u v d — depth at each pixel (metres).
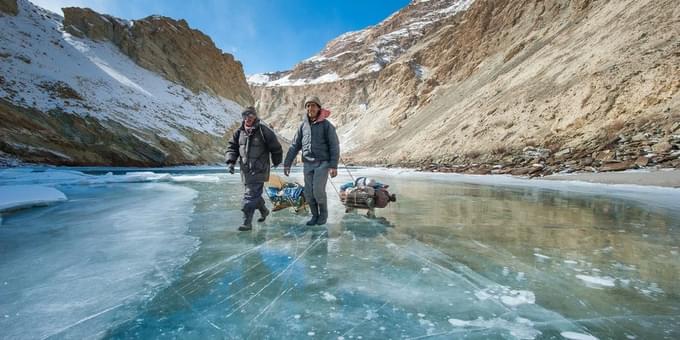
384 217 4.40
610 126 14.36
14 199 5.15
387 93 83.31
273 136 3.89
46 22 32.75
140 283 2.14
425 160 27.38
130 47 37.44
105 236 3.36
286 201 4.83
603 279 2.16
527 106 22.45
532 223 3.95
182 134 31.42
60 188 8.40
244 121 3.88
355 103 104.50
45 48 28.16
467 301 1.88
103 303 1.86
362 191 4.41
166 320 1.69
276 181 5.01
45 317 1.69
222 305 1.85
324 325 1.64
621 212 4.63
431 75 67.44
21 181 9.76
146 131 27.75
